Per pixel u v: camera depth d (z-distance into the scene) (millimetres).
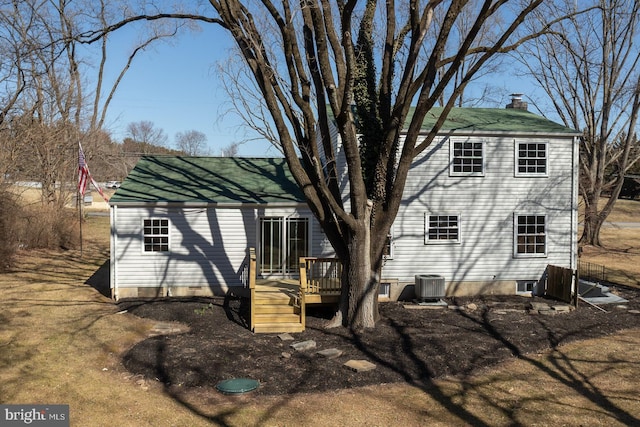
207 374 10305
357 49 14500
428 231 17797
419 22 13039
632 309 16688
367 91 14414
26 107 27703
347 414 8664
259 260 17453
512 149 18125
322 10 13211
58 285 18453
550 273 18031
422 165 17734
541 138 18250
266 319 13680
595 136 32469
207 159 22062
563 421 8453
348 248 13539
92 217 42906
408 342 12406
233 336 12891
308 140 12539
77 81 33219
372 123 14188
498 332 13523
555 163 18375
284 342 12492
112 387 9781
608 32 30953
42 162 29031
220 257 17188
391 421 8445
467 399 9375
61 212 28562
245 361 11039
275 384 9891
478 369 10945
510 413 8773
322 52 12391
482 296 18000
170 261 16953
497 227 18156
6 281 18688
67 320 13930
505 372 10820
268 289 15555
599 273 23375
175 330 13617
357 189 12820
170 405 8969
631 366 11234
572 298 16938
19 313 14328
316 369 10602
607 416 8648
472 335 13172
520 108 22312
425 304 16484
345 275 13789
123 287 16781
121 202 16547
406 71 13008
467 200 17984
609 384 10156
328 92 12555
